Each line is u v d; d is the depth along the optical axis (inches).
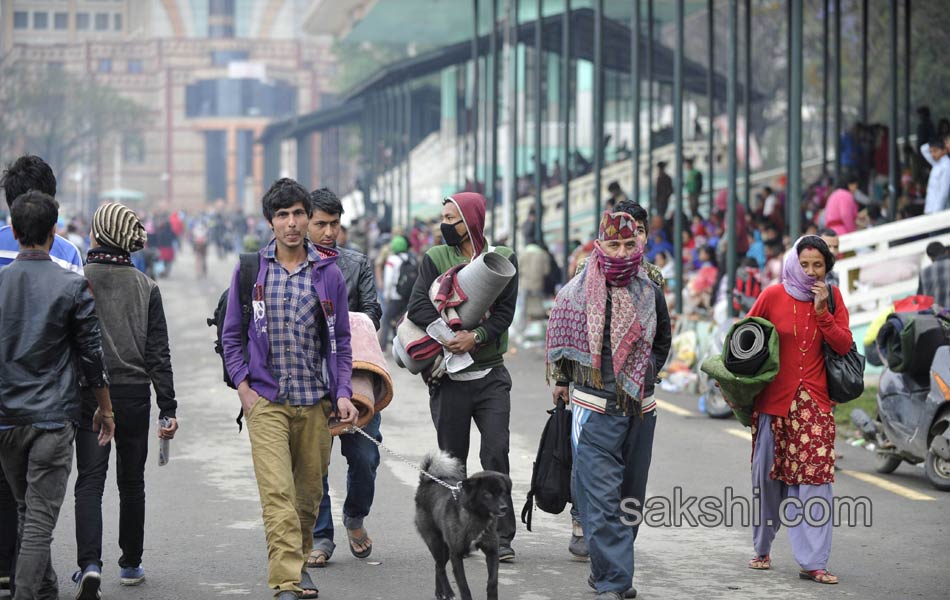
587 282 908.0
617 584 895.1
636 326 897.5
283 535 849.5
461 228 1007.0
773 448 991.6
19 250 922.7
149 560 1030.4
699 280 2605.8
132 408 925.2
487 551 840.3
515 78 4079.7
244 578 975.6
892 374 1397.6
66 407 835.4
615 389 896.9
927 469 1333.7
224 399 2018.9
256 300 877.8
